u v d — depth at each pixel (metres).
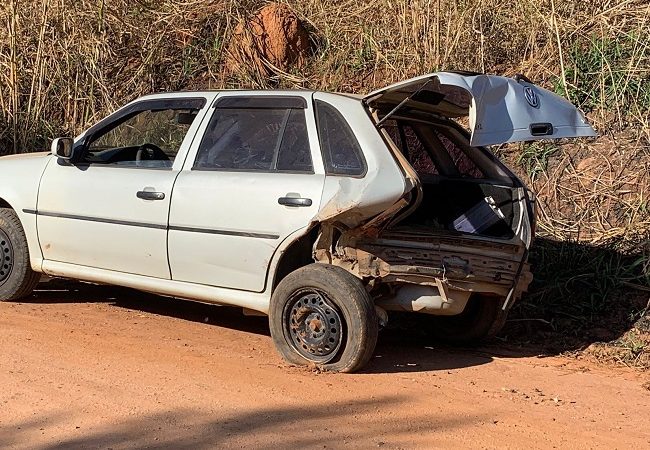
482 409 5.20
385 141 5.84
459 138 6.71
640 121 9.24
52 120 12.11
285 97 6.29
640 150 8.99
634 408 5.46
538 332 7.47
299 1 12.78
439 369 6.16
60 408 4.86
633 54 9.77
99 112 12.02
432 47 10.61
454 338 7.05
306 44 12.09
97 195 6.81
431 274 5.84
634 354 6.83
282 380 5.52
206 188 6.28
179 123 6.79
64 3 12.38
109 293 8.15
